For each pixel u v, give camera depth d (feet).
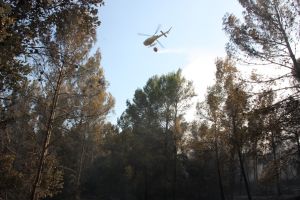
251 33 54.34
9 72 30.50
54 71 57.67
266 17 53.78
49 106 60.39
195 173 150.82
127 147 154.20
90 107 73.92
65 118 62.54
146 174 141.59
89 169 168.45
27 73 31.68
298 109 49.24
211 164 149.18
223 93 89.20
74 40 52.44
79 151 124.16
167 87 133.18
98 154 148.46
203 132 96.53
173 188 133.49
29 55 33.19
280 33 53.06
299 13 52.95
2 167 60.95
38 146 68.03
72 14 33.60
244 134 54.90
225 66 85.87
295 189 130.00
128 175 136.87
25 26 31.71
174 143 129.39
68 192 119.14
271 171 54.70
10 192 64.28
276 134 50.72
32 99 56.70
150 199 146.82
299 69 51.49
